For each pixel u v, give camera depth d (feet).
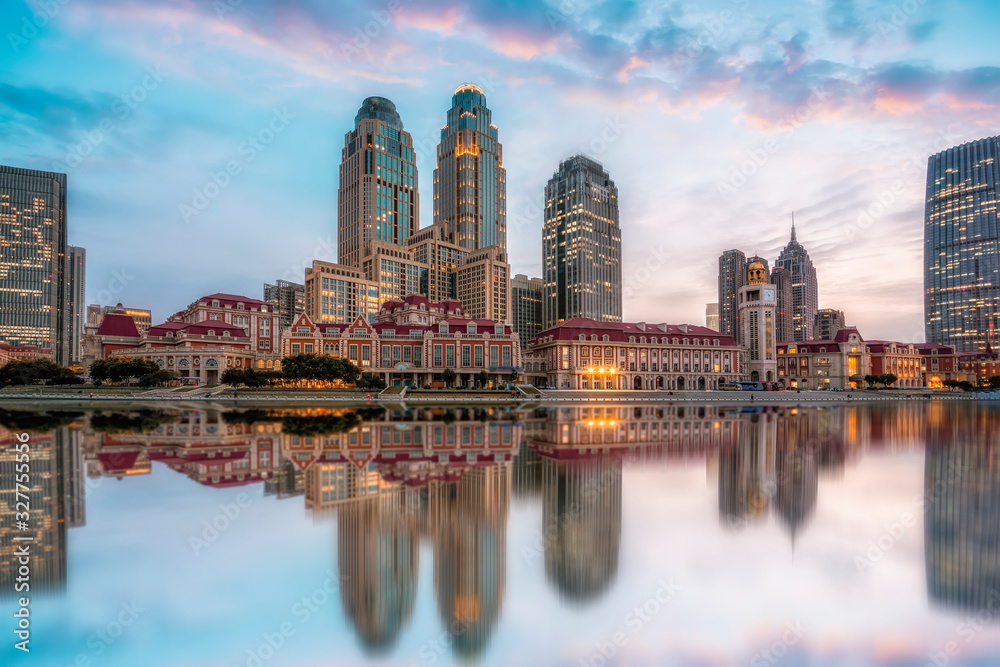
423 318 523.70
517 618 40.60
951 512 67.51
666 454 111.75
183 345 423.64
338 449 114.42
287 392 321.11
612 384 486.79
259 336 508.53
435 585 45.78
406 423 173.37
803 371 616.39
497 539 56.75
